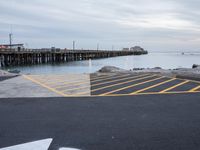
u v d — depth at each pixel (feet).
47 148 14.64
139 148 14.47
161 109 23.54
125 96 30.07
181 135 16.56
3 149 14.49
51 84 40.75
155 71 64.85
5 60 204.74
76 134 16.90
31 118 20.83
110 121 19.79
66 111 23.03
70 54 290.15
